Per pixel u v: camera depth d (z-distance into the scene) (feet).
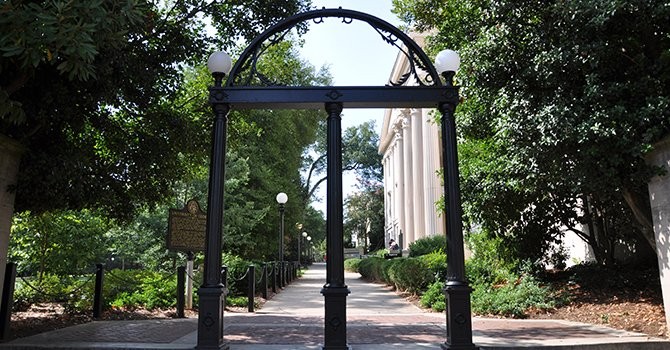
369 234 212.84
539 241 38.73
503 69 28.22
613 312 27.58
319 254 284.00
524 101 26.40
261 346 20.43
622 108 22.56
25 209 24.03
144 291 36.52
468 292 18.94
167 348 18.90
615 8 22.24
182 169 33.42
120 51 22.22
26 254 35.17
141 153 28.43
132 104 27.81
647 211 27.25
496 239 40.78
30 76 20.01
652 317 25.05
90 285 33.19
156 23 26.78
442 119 20.72
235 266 44.47
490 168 33.45
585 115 23.89
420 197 110.22
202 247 34.78
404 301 43.52
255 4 31.37
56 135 23.53
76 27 16.03
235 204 63.52
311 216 161.38
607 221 36.91
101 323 27.48
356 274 109.09
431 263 46.16
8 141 20.57
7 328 21.68
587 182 24.64
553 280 37.86
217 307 18.62
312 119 89.56
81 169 22.88
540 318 29.68
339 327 18.76
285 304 41.73
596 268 36.01
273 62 40.09
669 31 24.54
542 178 27.25
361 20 21.70
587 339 20.61
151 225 54.95
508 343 19.81
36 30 16.16
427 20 43.04
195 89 35.27
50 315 30.30
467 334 18.60
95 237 38.99
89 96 22.20
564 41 25.32
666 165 23.04
